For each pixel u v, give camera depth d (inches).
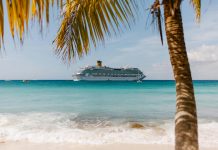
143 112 912.3
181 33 123.7
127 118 770.2
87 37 138.2
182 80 121.2
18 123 640.4
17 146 413.4
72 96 1764.3
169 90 2480.3
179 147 119.8
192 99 121.2
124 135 479.8
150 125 615.2
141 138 454.6
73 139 452.1
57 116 808.3
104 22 131.8
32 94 1985.7
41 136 475.5
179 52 122.1
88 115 842.2
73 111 959.6
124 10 132.2
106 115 842.2
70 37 144.6
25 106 1144.8
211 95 1731.1
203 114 836.6
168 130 530.6
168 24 124.9
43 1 58.5
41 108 1065.5
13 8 53.7
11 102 1336.1
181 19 125.4
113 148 396.5
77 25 139.6
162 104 1195.9
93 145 414.0
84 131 523.2
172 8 122.3
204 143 414.9
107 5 130.7
